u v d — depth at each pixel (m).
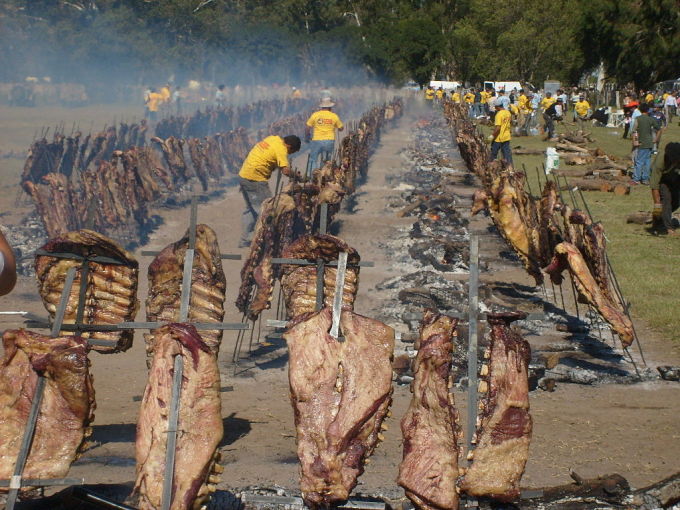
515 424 4.91
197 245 6.91
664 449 6.77
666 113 44.97
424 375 4.83
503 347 5.04
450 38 88.25
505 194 11.20
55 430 4.73
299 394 4.89
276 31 72.62
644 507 5.41
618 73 76.56
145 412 4.67
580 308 11.70
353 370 4.94
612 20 75.56
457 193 22.47
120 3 62.47
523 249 11.22
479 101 58.19
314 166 20.45
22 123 39.94
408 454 4.74
